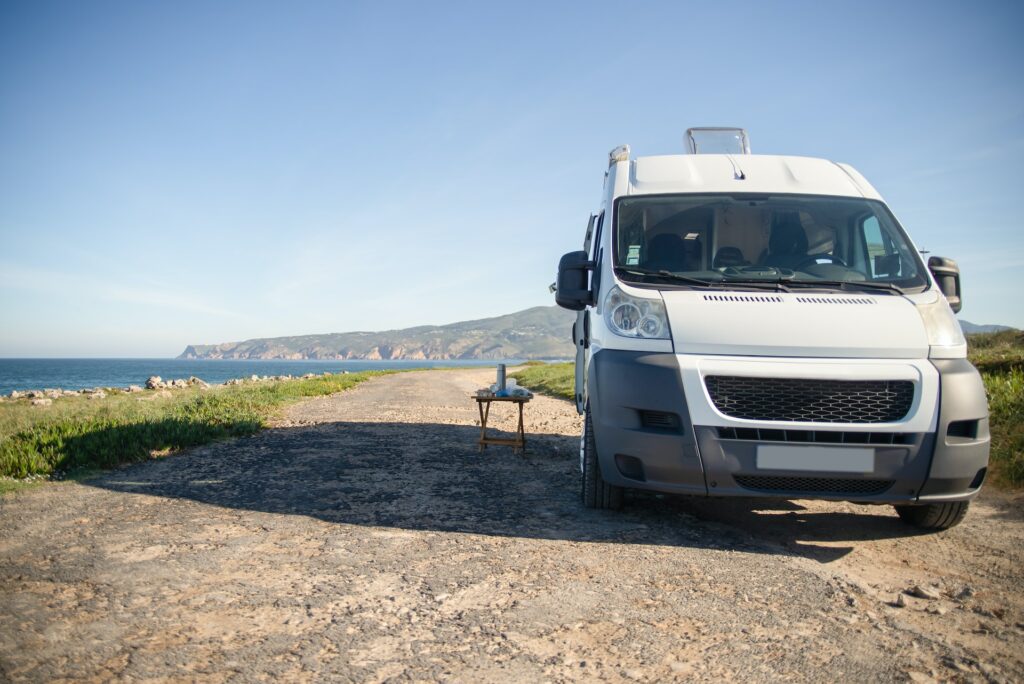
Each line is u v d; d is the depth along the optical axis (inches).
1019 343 702.5
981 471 156.6
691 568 139.0
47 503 195.0
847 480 152.5
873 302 167.6
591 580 130.5
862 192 208.1
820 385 153.3
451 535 161.9
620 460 165.9
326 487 217.5
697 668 93.7
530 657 96.7
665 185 209.5
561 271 201.2
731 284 177.2
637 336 167.8
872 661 96.7
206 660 94.7
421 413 483.5
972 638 106.4
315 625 107.7
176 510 186.2
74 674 90.2
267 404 536.4
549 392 767.7
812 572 137.9
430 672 91.6
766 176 211.2
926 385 152.3
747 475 153.9
